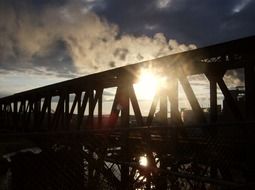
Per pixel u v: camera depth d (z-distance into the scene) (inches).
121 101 424.5
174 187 214.4
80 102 566.3
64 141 188.9
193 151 275.3
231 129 293.9
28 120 868.6
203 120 315.3
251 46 288.7
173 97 356.8
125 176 249.8
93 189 198.4
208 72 325.4
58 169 186.7
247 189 161.0
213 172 259.0
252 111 273.0
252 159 257.1
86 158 196.5
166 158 286.8
